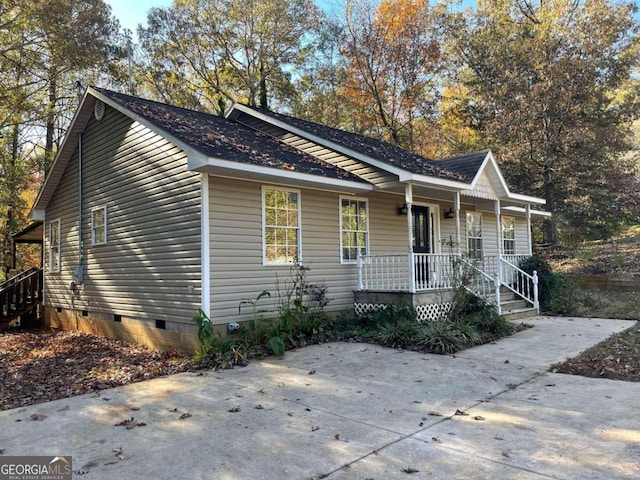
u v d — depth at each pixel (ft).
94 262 36.73
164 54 88.79
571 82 64.08
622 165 67.05
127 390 19.56
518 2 78.64
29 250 75.46
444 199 41.32
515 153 67.51
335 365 22.67
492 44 75.15
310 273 31.42
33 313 47.26
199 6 88.74
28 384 21.86
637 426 13.87
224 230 26.78
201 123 34.01
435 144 92.12
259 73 92.89
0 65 65.82
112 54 72.28
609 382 18.75
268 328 26.84
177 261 27.76
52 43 66.18
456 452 12.41
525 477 10.86
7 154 67.56
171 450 13.12
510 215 55.21
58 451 13.32
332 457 12.34
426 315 31.32
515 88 69.41
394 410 16.08
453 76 86.28
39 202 44.37
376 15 86.58
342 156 35.40
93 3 68.80
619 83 66.64
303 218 31.35
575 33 65.41
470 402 16.76
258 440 13.67
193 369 22.98
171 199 28.48
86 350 30.22
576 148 67.10
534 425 14.25
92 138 37.50
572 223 72.08
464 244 45.91
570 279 46.50
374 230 36.50
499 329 29.71
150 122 28.25
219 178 26.78
